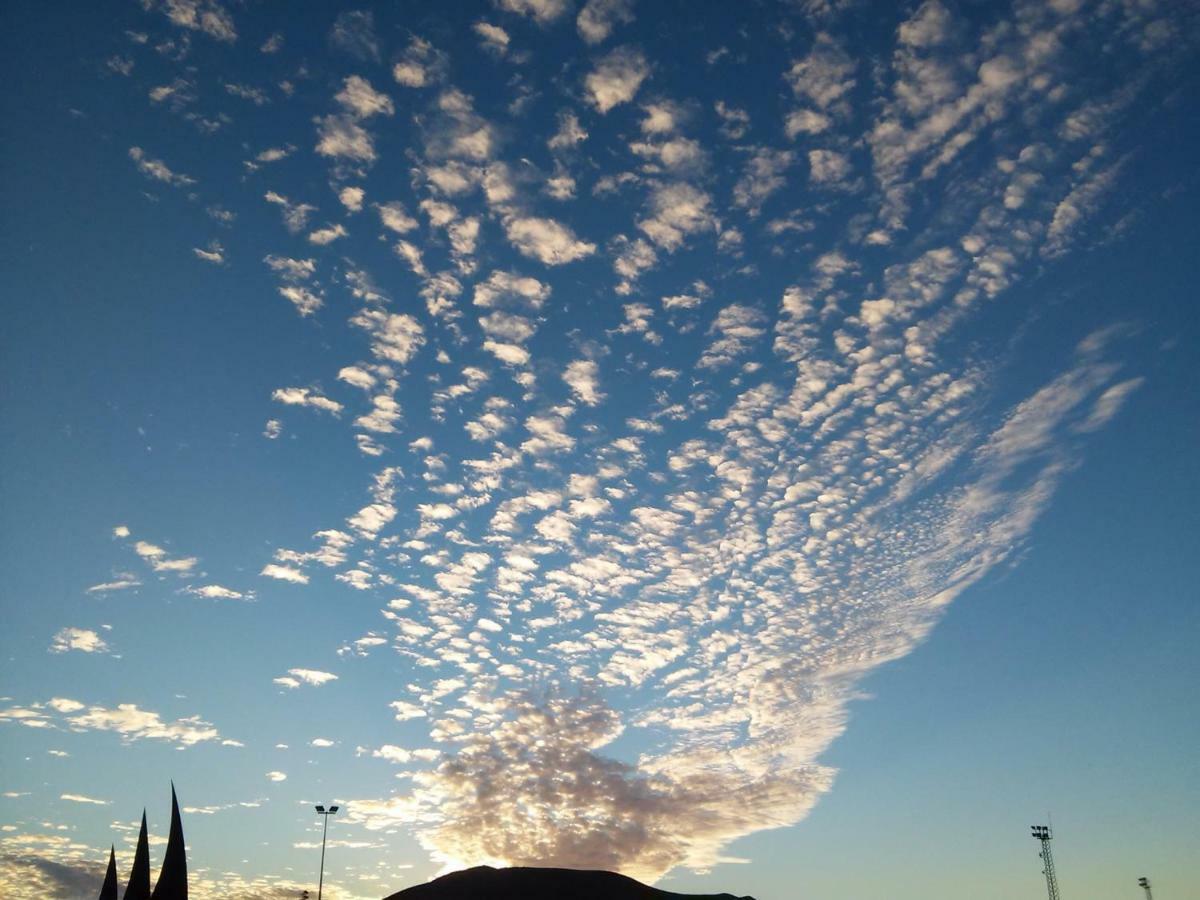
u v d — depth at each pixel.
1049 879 105.69
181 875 70.69
